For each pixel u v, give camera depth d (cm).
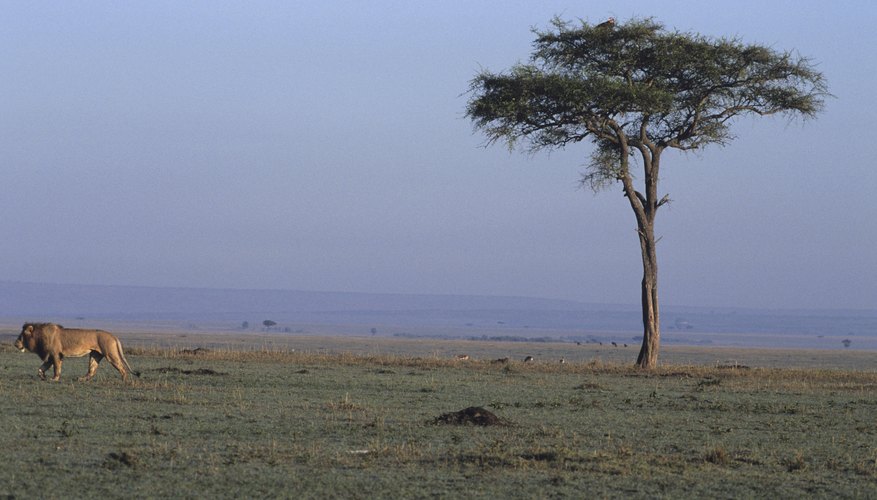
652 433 2958
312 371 4934
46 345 3853
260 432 2742
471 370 5494
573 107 6012
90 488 2002
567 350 15588
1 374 4078
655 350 6194
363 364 5644
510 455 2431
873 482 2270
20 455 2292
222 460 2305
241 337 19688
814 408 3803
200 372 4488
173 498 1945
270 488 2038
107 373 4397
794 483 2231
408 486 2092
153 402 3328
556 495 2052
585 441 2748
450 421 3006
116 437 2588
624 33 6025
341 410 3306
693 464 2416
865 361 12988
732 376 5431
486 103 6159
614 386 4666
